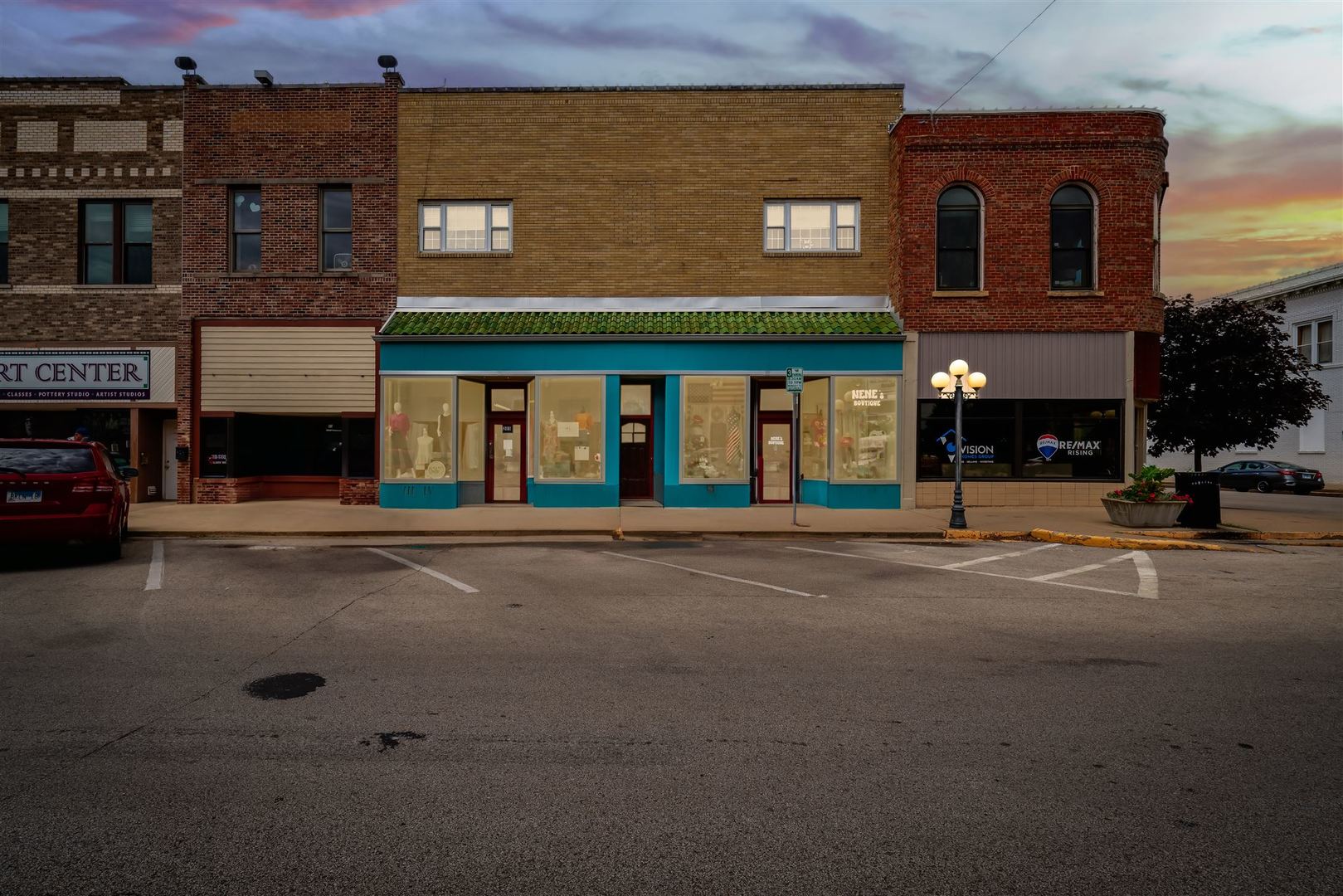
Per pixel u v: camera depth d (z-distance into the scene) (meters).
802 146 19.69
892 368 18.72
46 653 6.57
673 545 13.71
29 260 19.38
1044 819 3.80
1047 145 18.59
